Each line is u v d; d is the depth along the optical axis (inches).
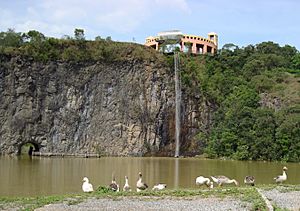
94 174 2386.8
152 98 4448.8
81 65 4325.8
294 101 4291.3
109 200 1348.4
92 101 4315.9
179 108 4473.4
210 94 4574.3
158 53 4653.1
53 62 4237.2
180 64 4616.1
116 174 2413.9
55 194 1649.9
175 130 4446.4
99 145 4252.0
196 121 4503.0
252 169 2923.2
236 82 4722.0
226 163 3437.5
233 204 1277.1
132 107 4377.5
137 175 2384.4
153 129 4382.4
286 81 4746.6
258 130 3917.3
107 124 4308.6
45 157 3809.1
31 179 2118.6
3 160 3373.5
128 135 4323.3
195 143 4429.1
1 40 4185.5
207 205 1262.3
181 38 5216.5
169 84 4522.6
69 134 4200.3
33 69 4160.9
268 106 4352.9
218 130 4205.2
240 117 4065.0
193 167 2979.8
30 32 4318.4
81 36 4421.8
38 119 4128.9
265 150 3828.7
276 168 3051.2
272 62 5285.4
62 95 4234.7
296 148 3777.1
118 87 4392.2
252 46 5728.3
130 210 1191.6
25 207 1222.9
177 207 1233.4
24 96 4114.2
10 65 4094.5
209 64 4992.6
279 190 1621.6
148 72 4485.7
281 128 3850.9
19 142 4052.7
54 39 4306.1
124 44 4517.7
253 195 1411.2
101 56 4377.5
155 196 1434.5
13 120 4052.7
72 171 2527.1
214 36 6048.2
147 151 4318.4
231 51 5438.0
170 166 3043.8
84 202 1306.6
